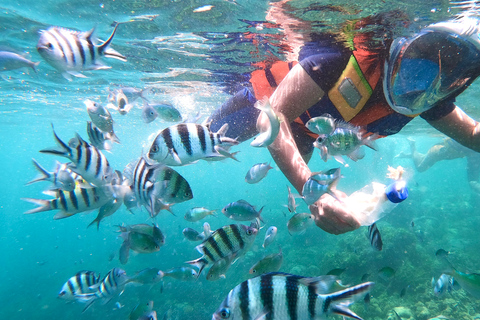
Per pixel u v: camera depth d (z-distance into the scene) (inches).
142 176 89.3
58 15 275.4
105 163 109.7
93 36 108.9
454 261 500.4
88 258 1045.2
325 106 110.7
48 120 1043.3
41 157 2554.1
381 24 226.7
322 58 95.3
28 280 919.0
